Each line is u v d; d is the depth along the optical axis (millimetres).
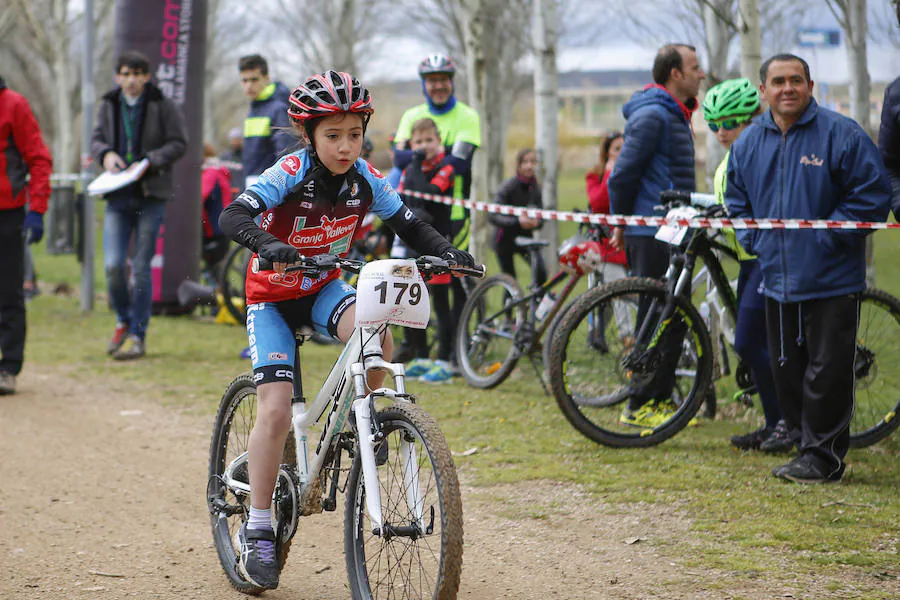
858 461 6680
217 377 9953
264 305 4516
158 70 13508
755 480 6180
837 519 5426
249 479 4488
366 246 11844
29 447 7461
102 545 5434
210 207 14352
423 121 9109
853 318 5934
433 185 9039
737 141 6301
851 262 5879
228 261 12891
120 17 13539
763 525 5367
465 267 4234
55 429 8000
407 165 9781
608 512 5707
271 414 4387
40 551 5320
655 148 7324
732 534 5254
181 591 4777
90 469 6918
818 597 4434
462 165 9219
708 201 6965
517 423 7844
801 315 6070
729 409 8195
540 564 4996
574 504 5875
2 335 9164
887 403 7387
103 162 10508
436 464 3812
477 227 11883
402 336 10438
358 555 4234
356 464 4234
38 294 16141
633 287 6883
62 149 39750
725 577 4699
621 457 6801
